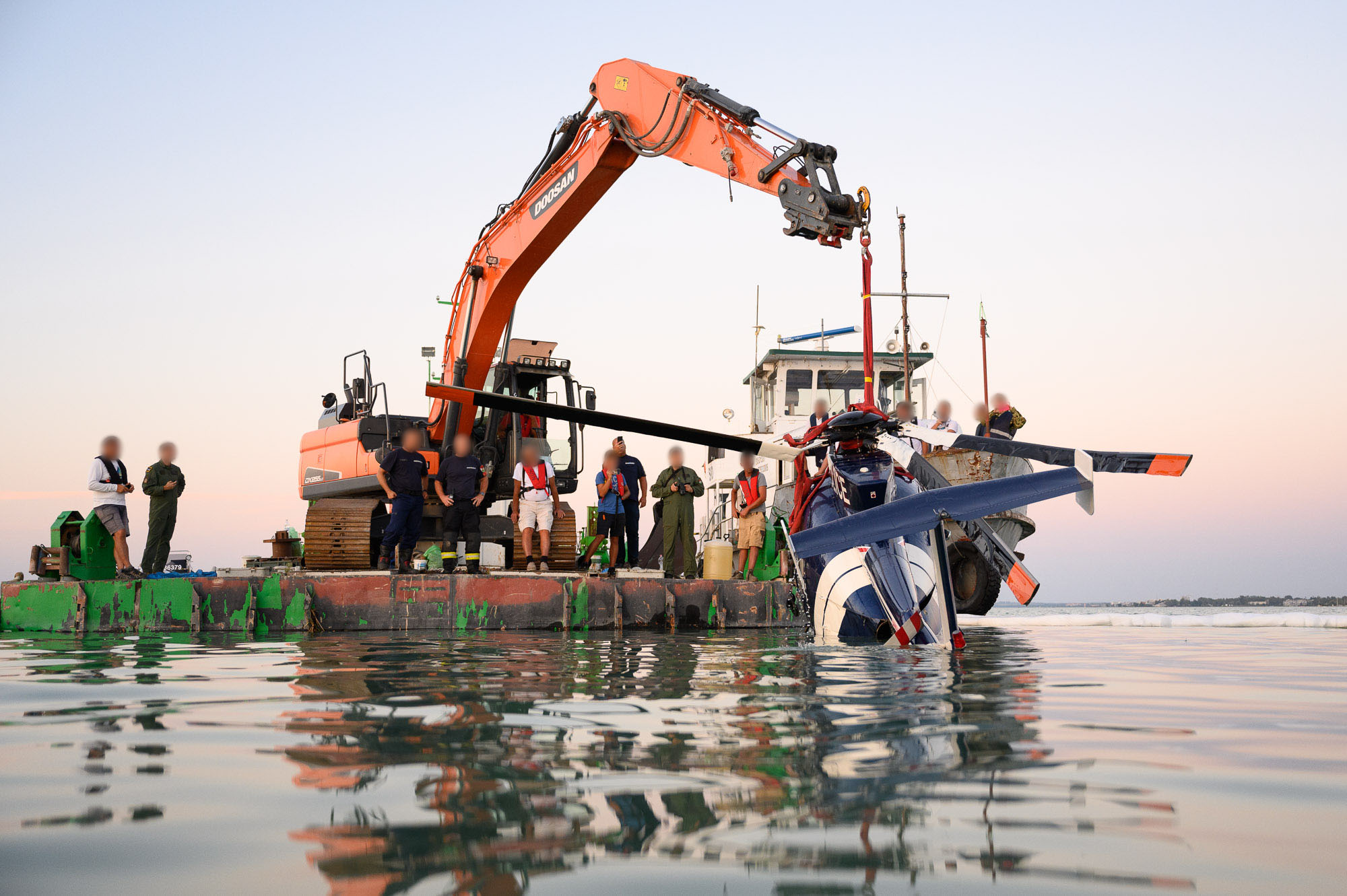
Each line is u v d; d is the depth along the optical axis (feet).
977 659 18.04
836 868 5.05
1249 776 7.21
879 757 7.98
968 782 6.99
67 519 36.99
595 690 13.05
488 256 40.55
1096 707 11.14
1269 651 20.89
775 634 30.63
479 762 7.79
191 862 5.17
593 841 5.52
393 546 39.42
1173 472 15.92
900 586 20.22
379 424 43.09
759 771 7.41
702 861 5.16
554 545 43.06
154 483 34.42
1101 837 5.62
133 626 31.65
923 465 22.80
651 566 58.23
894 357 58.18
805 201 25.50
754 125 28.53
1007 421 39.09
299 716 10.57
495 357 44.21
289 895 4.65
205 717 10.48
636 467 42.50
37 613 32.58
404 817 6.07
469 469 37.73
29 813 6.21
